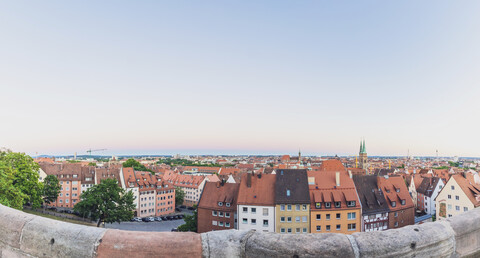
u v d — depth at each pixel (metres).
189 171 192.38
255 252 3.39
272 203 59.62
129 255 3.37
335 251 3.38
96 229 3.71
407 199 68.19
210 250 3.40
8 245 4.01
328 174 65.62
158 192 102.94
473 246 4.24
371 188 66.19
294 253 3.34
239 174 136.25
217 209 62.28
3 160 44.75
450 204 69.06
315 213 59.38
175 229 72.25
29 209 66.31
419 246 3.71
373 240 3.56
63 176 102.25
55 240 3.71
